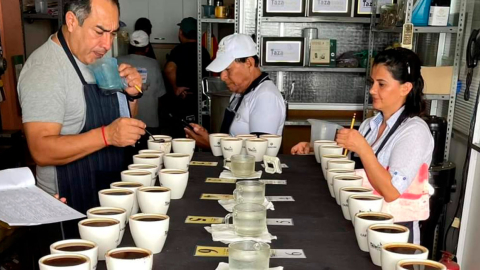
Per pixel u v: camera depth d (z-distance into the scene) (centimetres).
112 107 214
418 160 187
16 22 434
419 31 322
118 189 159
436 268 113
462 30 319
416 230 196
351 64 428
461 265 293
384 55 202
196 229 150
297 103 457
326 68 421
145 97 478
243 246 121
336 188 178
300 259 132
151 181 178
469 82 321
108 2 192
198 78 439
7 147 315
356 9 416
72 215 147
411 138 190
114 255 116
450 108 330
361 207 152
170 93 521
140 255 116
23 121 192
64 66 196
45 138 187
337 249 139
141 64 474
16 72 430
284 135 439
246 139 236
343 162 201
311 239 146
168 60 523
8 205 151
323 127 266
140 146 264
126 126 185
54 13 473
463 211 288
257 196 166
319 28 447
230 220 158
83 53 197
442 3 321
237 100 292
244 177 206
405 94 201
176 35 634
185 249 136
